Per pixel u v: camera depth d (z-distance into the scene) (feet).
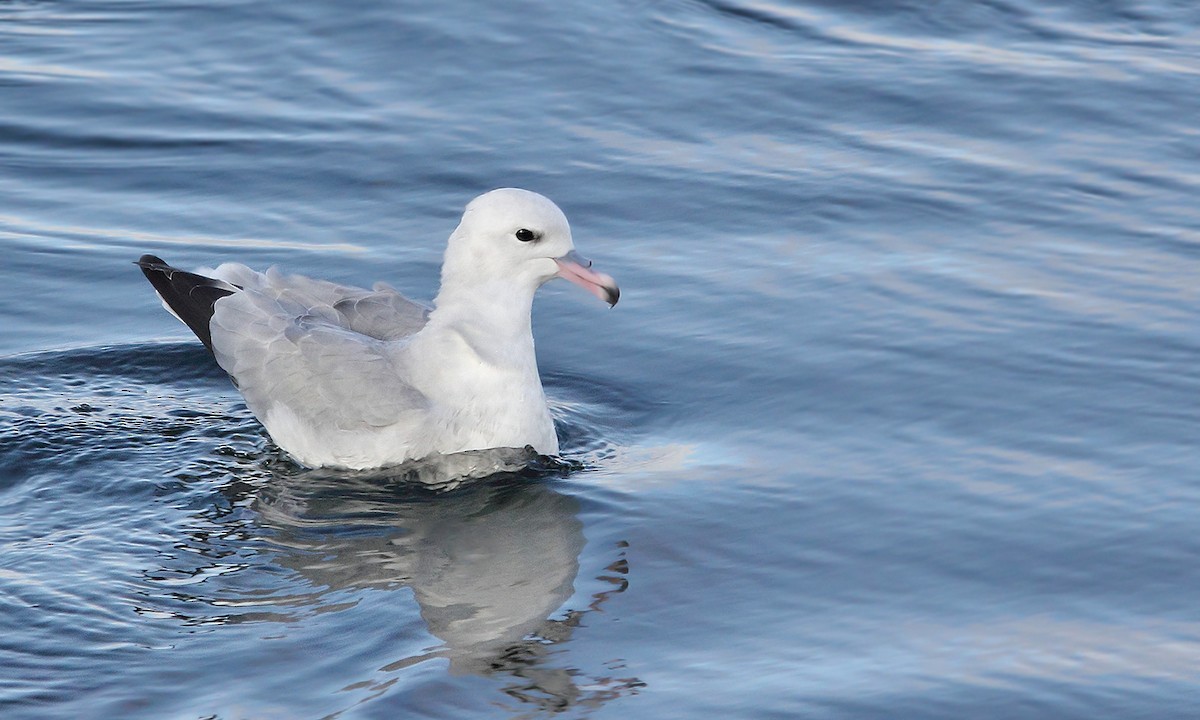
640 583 35.88
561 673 32.01
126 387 46.39
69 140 62.34
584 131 64.03
